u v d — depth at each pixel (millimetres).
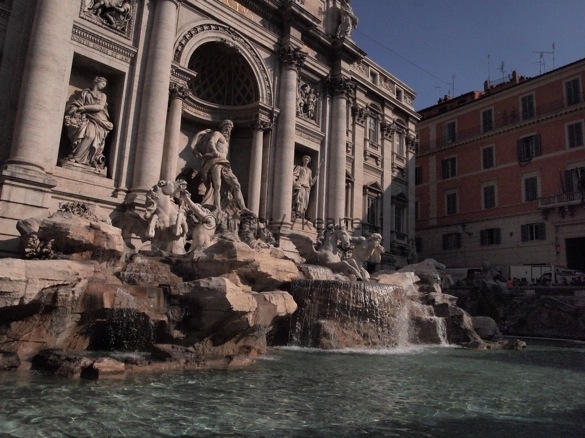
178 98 23531
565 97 39031
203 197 24812
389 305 18219
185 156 26766
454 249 46062
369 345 16984
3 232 16328
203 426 6785
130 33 22031
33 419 6707
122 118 21281
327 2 34375
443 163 48594
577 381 11750
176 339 11617
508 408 8625
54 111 18469
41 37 18125
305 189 30422
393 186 39531
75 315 10922
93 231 13945
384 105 39094
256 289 16297
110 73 21766
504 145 43156
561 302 27922
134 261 14117
